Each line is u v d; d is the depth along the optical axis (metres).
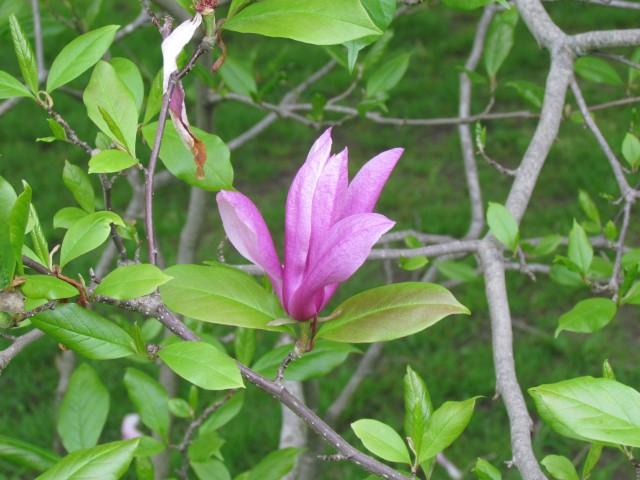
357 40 0.88
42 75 1.18
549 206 3.34
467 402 0.88
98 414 1.04
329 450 2.45
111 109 0.88
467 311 0.84
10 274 0.79
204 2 0.82
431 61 4.31
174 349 0.81
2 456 0.93
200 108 1.50
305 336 0.85
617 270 1.06
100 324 0.83
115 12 4.39
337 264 0.81
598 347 2.78
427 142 3.85
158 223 3.38
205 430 1.13
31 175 3.63
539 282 3.08
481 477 0.90
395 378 2.76
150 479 1.03
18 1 1.21
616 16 4.29
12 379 2.79
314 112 1.46
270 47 4.29
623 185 1.08
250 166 3.76
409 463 0.87
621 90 3.75
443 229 3.28
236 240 0.85
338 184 0.82
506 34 1.43
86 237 0.84
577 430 0.80
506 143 3.74
